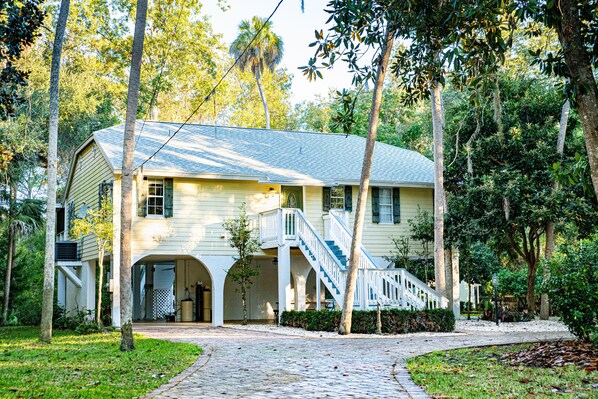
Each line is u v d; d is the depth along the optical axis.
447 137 24.66
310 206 25.19
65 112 40.81
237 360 11.21
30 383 8.77
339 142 30.48
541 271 22.56
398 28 10.60
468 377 8.79
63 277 29.92
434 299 18.95
